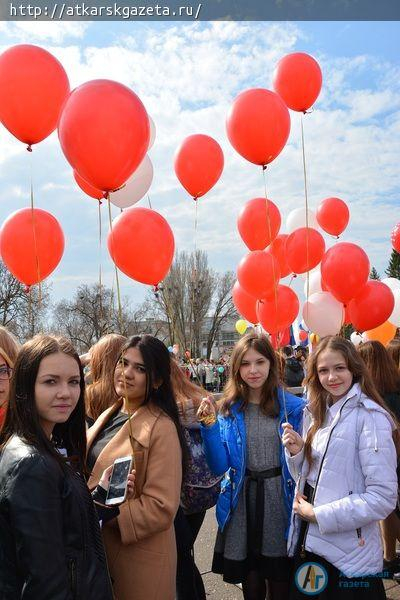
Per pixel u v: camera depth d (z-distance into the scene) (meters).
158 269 4.11
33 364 1.77
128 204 5.02
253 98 4.38
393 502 2.34
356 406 2.54
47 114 3.67
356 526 2.31
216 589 3.71
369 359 3.73
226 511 2.92
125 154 3.07
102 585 1.61
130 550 2.20
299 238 5.56
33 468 1.54
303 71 4.88
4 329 2.61
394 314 6.58
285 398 3.07
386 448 2.39
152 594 2.19
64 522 1.58
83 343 37.69
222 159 5.32
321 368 2.62
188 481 3.07
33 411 1.73
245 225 5.50
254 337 3.08
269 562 2.82
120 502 2.02
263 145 4.43
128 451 2.34
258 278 5.20
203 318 33.31
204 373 18.45
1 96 3.59
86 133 2.98
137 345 2.48
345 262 5.03
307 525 2.50
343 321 5.61
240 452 2.95
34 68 3.56
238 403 3.09
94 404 3.25
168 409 2.46
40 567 1.42
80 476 1.78
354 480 2.43
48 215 4.61
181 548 2.77
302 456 2.66
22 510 1.46
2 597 1.45
